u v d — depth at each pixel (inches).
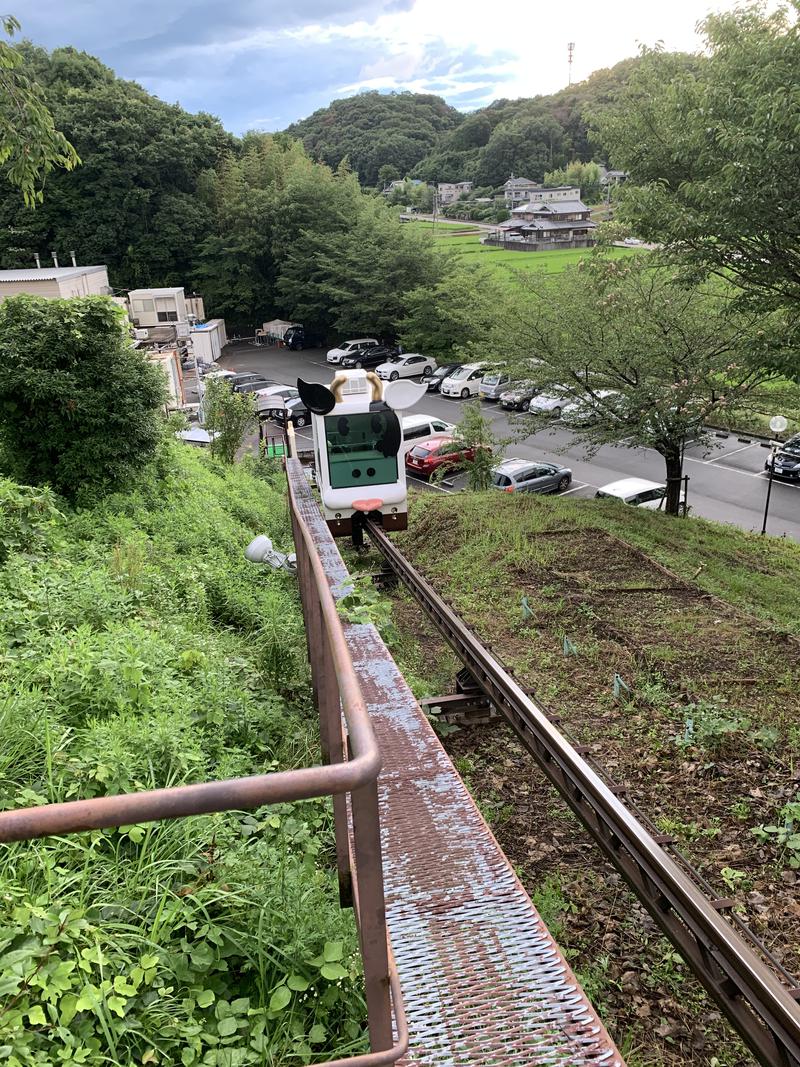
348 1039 112.0
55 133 349.1
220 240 2529.5
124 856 135.8
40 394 425.1
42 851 123.6
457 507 650.2
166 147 2613.2
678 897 172.7
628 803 244.5
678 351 667.4
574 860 234.4
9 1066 87.1
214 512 501.4
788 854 227.0
